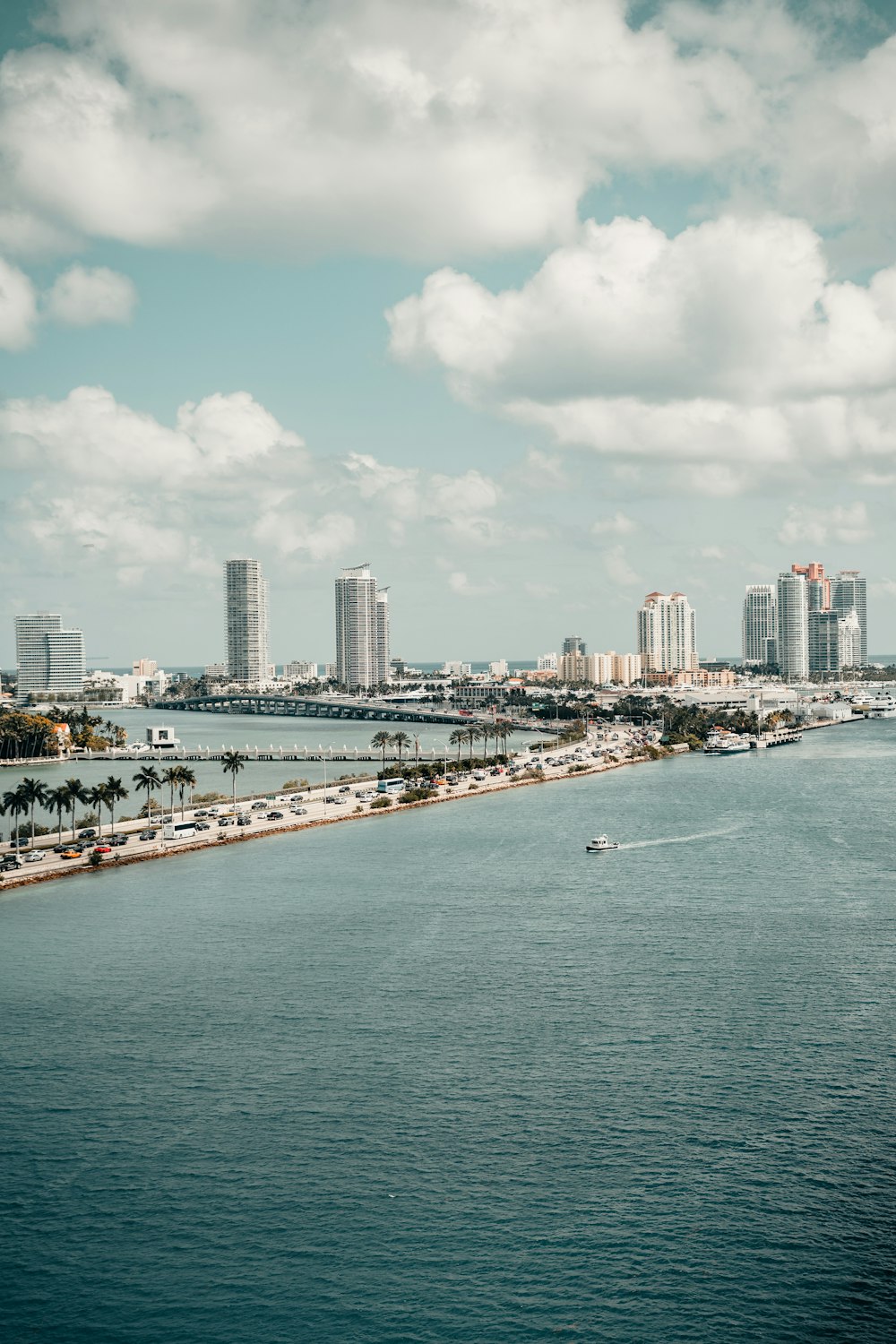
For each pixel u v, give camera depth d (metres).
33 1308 100.69
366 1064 145.75
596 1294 101.19
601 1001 167.38
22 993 173.38
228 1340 96.81
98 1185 118.50
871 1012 160.62
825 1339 95.25
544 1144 124.94
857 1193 114.44
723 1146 123.75
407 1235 109.75
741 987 172.38
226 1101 135.75
